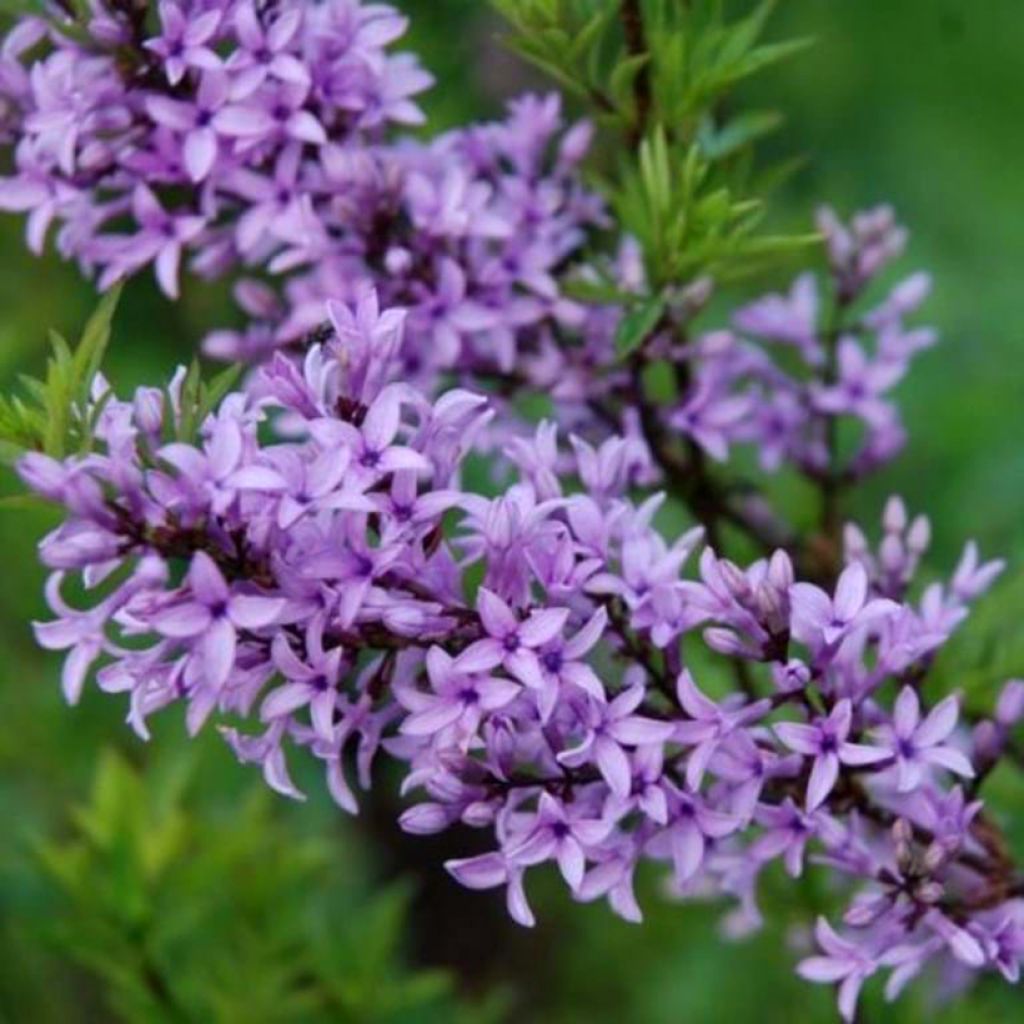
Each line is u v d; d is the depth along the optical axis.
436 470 0.55
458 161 0.65
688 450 0.67
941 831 0.58
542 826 0.55
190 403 0.55
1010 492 0.82
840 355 0.69
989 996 0.73
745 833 0.64
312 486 0.53
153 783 0.78
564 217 0.66
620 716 0.55
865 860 0.58
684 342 0.66
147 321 0.87
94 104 0.61
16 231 0.86
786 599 0.56
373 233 0.63
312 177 0.63
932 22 1.02
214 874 0.72
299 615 0.54
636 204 0.65
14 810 0.80
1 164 0.78
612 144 0.73
